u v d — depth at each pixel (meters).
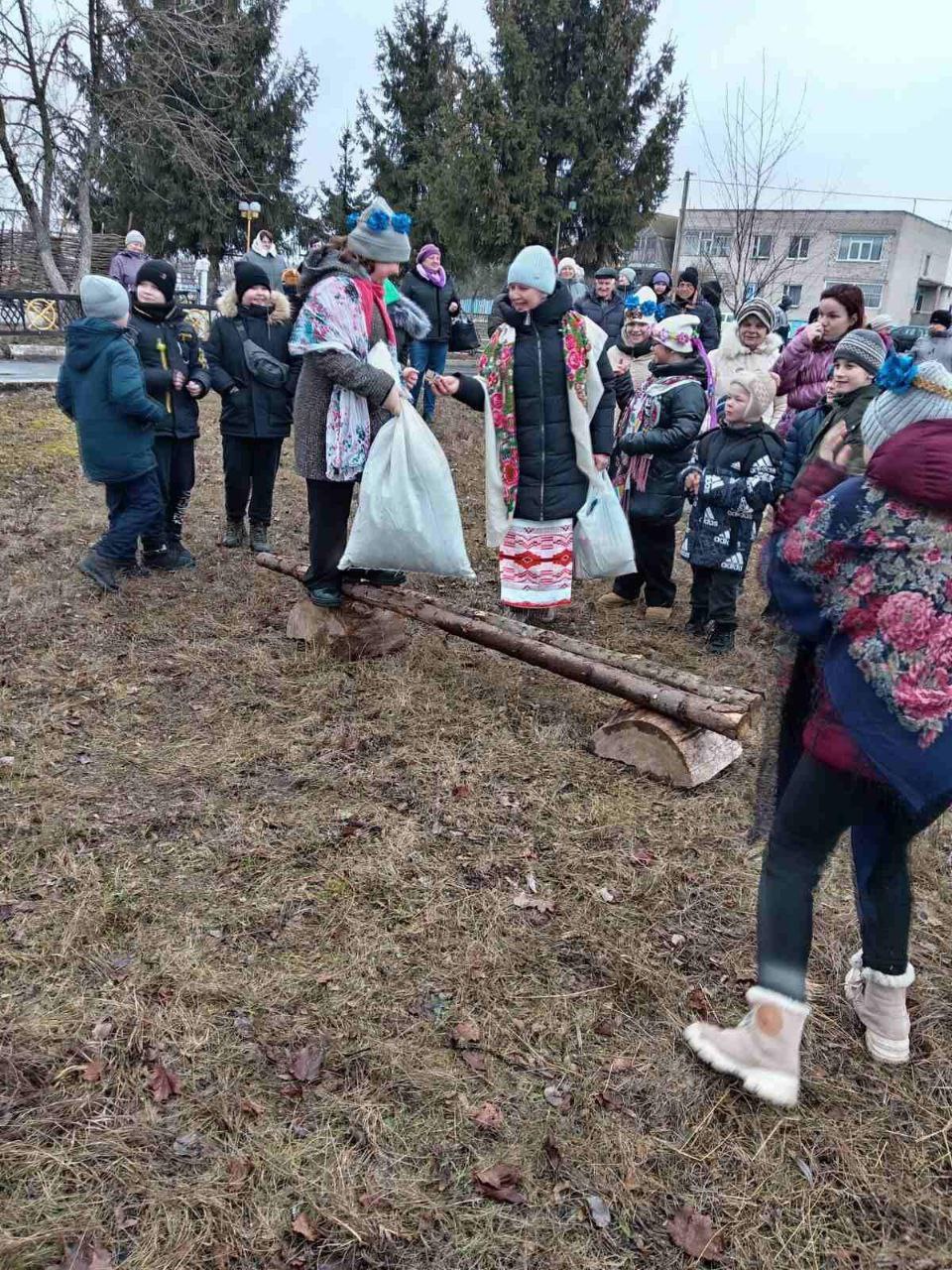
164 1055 2.23
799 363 5.55
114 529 5.16
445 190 24.05
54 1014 2.33
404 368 4.39
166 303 5.28
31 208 20.92
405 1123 2.10
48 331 15.71
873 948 2.30
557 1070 2.27
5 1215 1.83
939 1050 2.40
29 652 4.38
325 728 3.83
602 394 4.68
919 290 57.56
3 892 2.76
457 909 2.80
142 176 25.47
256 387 5.66
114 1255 1.78
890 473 1.88
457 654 4.65
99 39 20.84
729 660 4.85
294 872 2.92
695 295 7.65
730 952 2.70
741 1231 1.92
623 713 3.72
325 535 4.36
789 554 2.01
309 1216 1.88
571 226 24.80
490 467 4.74
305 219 32.53
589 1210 1.94
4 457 7.90
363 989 2.47
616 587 5.70
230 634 4.71
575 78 24.09
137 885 2.81
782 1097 2.12
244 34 27.34
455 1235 1.87
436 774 3.54
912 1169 2.07
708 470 4.77
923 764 1.89
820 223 51.78
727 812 3.39
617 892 2.93
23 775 3.36
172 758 3.54
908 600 1.88
